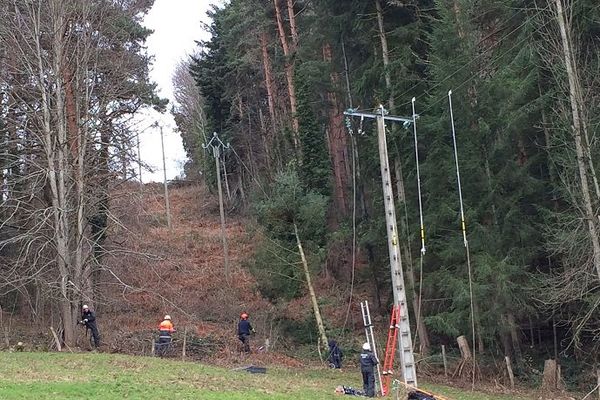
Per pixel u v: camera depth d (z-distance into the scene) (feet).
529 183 77.00
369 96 91.71
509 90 76.74
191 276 128.36
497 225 78.54
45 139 84.89
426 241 83.25
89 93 90.33
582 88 66.33
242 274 128.88
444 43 80.79
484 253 76.38
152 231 158.40
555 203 77.82
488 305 76.48
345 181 124.57
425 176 83.20
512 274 73.97
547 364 74.28
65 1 86.84
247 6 139.13
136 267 106.52
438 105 80.89
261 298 116.78
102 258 93.56
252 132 179.83
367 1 89.81
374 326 100.42
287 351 94.79
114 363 67.36
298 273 96.58
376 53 89.81
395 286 60.75
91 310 87.40
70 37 89.45
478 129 78.59
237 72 164.45
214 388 53.93
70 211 85.15
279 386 60.70
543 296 73.15
